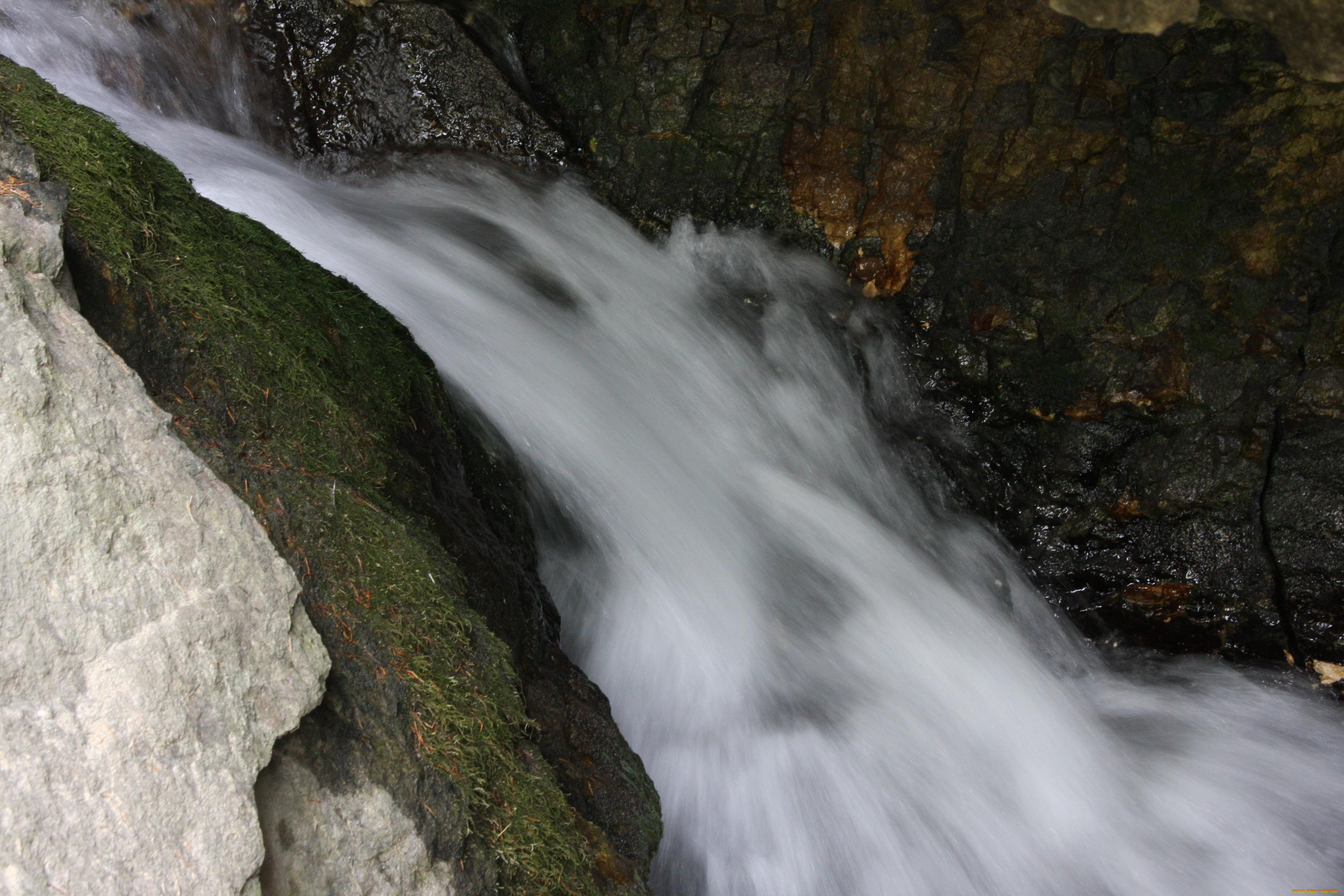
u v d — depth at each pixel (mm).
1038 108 6625
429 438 3393
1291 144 6137
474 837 2193
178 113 6207
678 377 6293
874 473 6816
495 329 5383
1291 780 5469
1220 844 4988
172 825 1495
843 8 6809
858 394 7082
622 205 7285
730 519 5719
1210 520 6492
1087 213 6672
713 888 4098
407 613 2406
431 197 6559
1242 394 6430
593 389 5547
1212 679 6246
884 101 6965
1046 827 4918
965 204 6961
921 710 5285
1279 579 6336
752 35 7008
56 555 1564
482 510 3600
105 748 1475
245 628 1775
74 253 2160
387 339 3359
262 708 1744
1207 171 6363
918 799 4742
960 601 6293
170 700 1590
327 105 6633
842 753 4777
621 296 6609
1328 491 6246
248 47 6418
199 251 2604
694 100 7184
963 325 7070
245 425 2416
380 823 1976
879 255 7211
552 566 4473
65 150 2277
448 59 6812
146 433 1804
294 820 1827
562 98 7367
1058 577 6738
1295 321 6289
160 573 1688
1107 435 6730
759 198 7305
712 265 7199
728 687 4848
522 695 2881
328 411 2697
